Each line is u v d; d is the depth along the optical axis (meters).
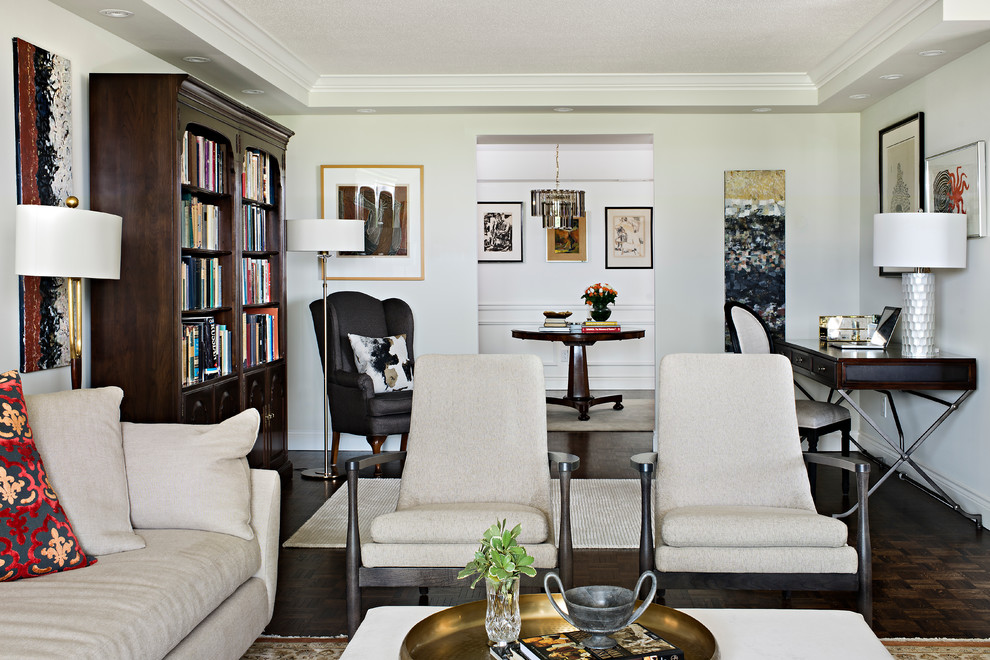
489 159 9.13
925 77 4.99
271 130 5.09
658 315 6.27
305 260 6.25
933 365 4.32
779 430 3.07
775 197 6.19
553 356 9.20
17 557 2.24
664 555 2.64
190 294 4.05
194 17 4.04
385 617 2.11
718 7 4.29
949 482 4.63
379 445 5.43
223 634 2.43
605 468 5.49
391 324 6.02
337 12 4.37
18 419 2.43
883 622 3.01
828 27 4.65
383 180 6.24
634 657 1.74
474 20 4.52
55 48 3.55
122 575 2.26
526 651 1.80
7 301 3.21
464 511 2.75
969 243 4.44
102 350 3.79
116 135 3.76
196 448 2.72
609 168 9.12
